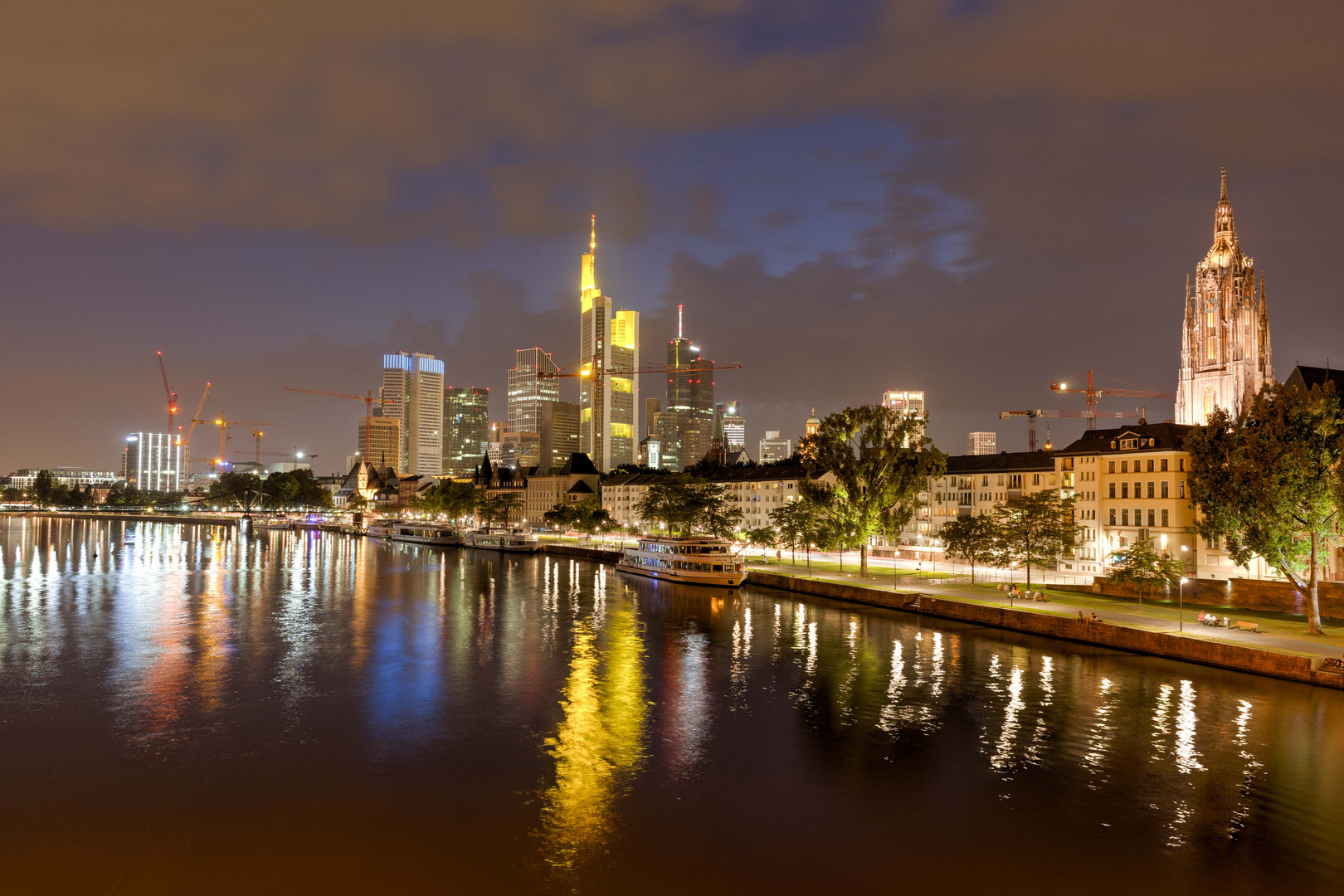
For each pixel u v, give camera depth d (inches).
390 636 3570.4
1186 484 4849.9
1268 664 2650.1
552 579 5930.1
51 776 1878.7
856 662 2989.7
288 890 1386.6
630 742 2124.8
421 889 1396.4
